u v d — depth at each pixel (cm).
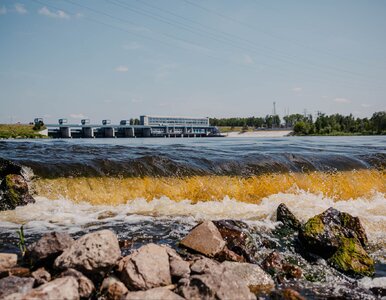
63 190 1417
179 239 1014
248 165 1909
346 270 844
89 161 1695
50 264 711
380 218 1346
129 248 924
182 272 677
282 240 1027
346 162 2191
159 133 17888
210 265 705
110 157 1952
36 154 2159
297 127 18025
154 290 577
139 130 17550
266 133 19638
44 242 717
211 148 3272
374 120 15525
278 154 2306
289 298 646
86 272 647
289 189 1711
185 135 19062
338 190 1769
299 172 1898
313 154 2475
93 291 615
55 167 1557
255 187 1662
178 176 1647
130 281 621
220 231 945
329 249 909
